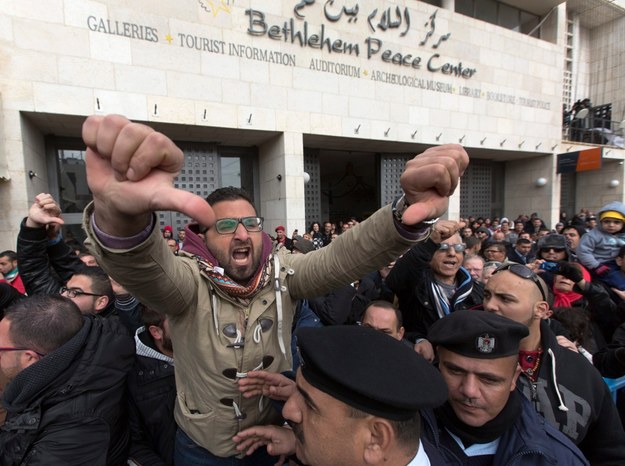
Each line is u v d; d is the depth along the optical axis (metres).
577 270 2.39
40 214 1.98
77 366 1.16
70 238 7.23
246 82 7.31
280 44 7.61
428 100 9.59
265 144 8.65
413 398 0.70
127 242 0.69
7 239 5.51
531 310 1.33
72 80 5.83
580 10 15.94
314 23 7.92
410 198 0.86
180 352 1.08
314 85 8.04
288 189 7.93
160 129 7.08
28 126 5.92
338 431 0.74
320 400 0.76
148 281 0.79
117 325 1.38
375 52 8.73
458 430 1.05
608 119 15.36
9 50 5.41
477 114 10.47
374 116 8.83
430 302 2.34
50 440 1.05
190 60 6.76
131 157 0.56
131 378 1.48
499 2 11.79
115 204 0.60
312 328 0.86
